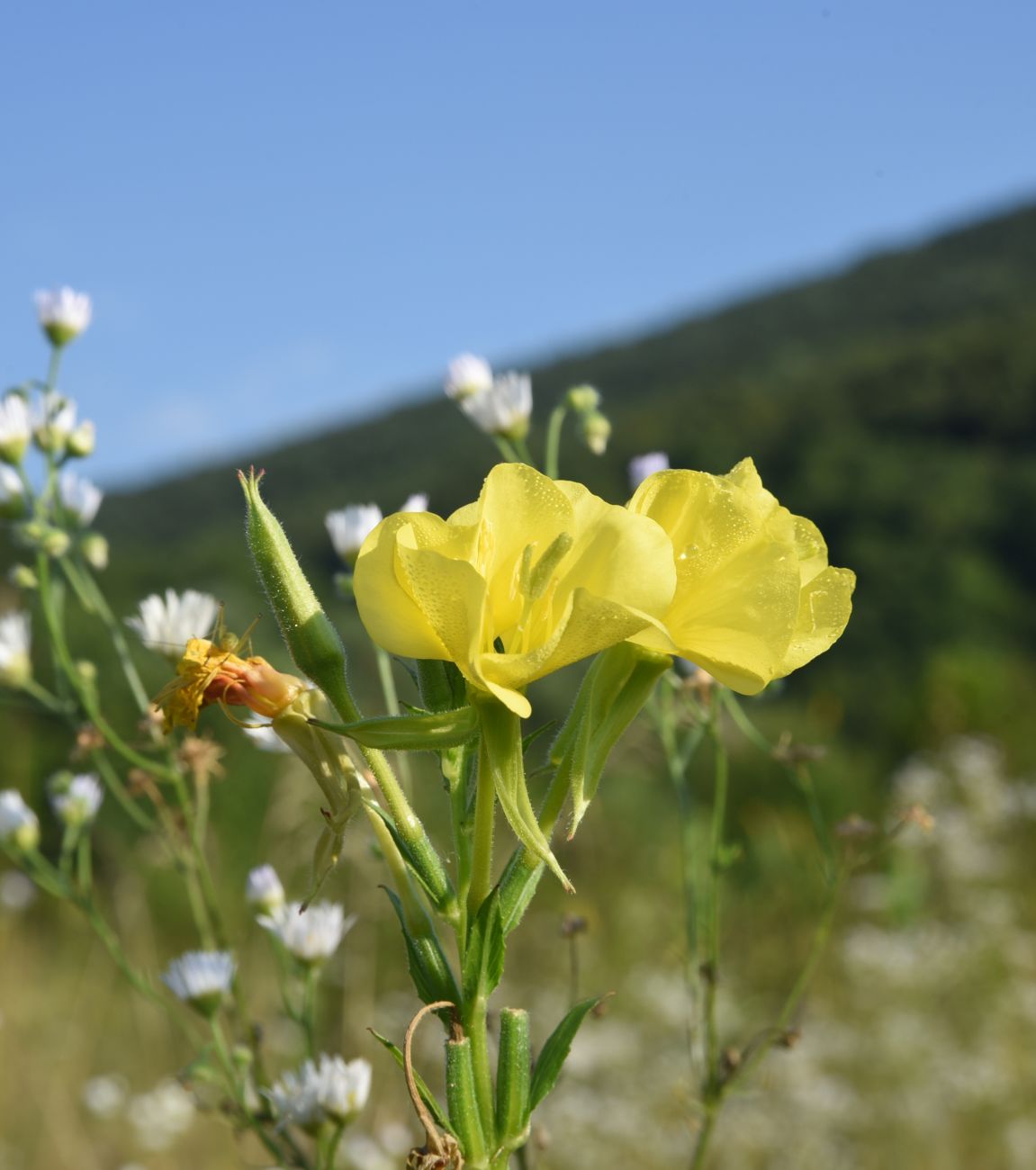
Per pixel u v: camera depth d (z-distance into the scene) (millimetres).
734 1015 5688
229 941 2859
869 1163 5289
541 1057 1468
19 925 7461
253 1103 2568
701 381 75000
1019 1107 5754
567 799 1463
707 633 1411
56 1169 5250
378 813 1454
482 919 1413
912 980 6391
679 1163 4996
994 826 8359
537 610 1341
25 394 3002
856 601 29016
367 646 6750
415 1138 4406
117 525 61250
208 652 1559
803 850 7684
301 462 64812
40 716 9586
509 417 3203
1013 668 12359
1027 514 30297
